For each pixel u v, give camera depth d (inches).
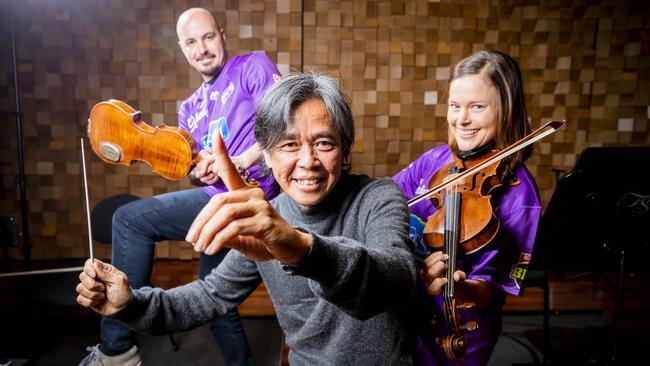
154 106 147.5
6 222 84.1
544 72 151.8
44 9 141.9
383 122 151.8
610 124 153.5
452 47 149.7
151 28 144.7
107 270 35.6
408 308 40.3
